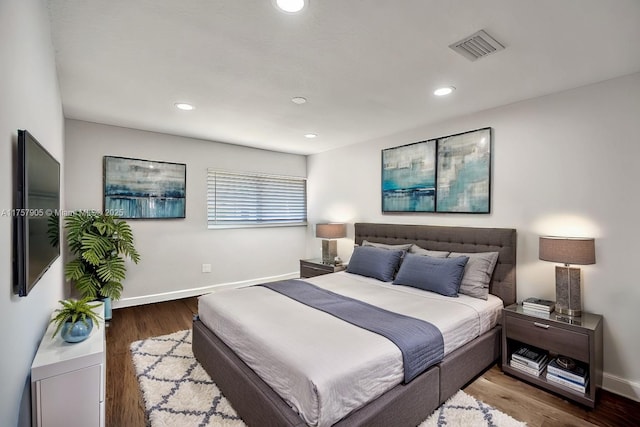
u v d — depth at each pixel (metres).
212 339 2.35
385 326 2.01
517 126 2.87
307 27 1.73
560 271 2.42
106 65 2.19
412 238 3.64
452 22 1.67
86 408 1.50
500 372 2.52
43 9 1.51
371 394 1.61
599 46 1.90
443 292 2.79
